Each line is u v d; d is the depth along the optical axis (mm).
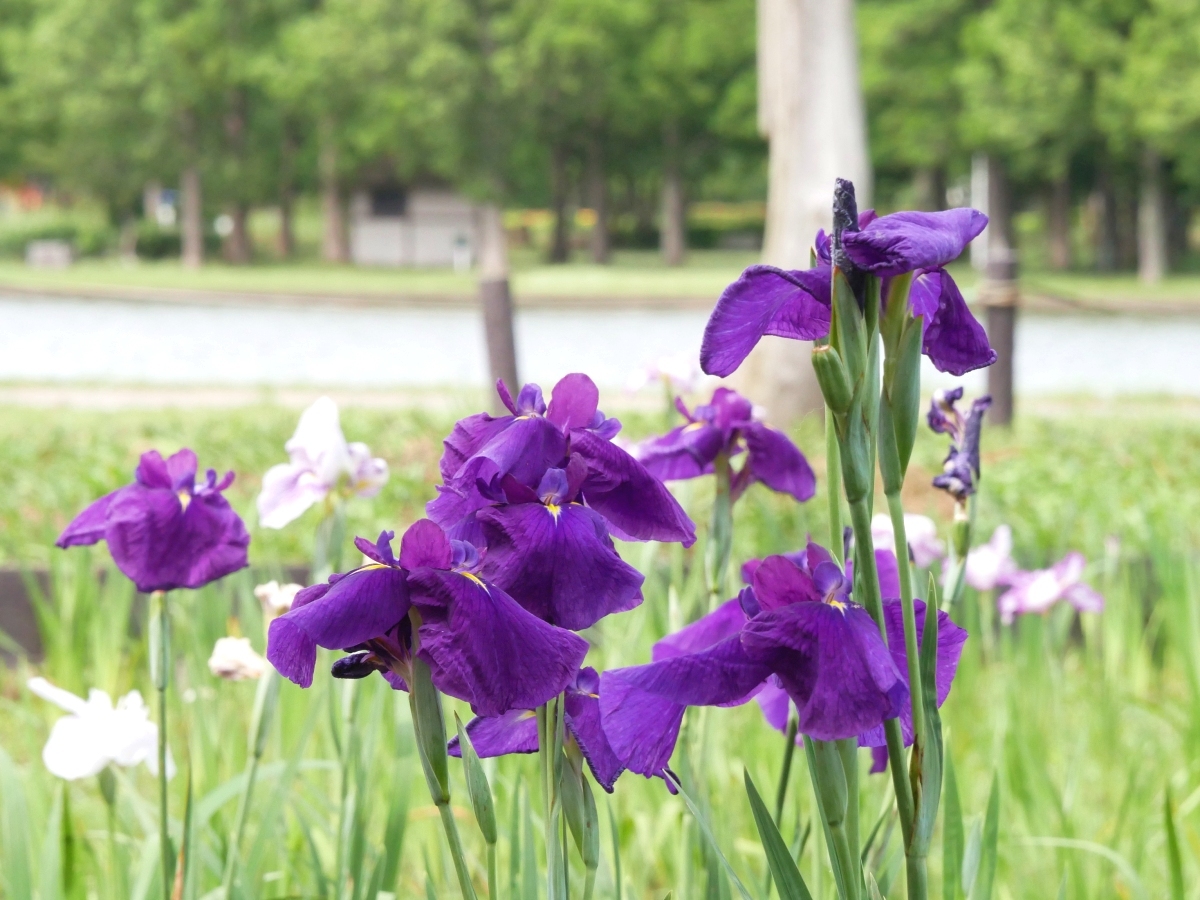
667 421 3361
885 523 2115
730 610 1463
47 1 40531
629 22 36125
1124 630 4242
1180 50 30109
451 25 35125
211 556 1801
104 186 42750
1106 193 39594
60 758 1890
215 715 3002
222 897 2096
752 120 38156
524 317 23172
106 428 9062
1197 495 6684
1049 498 6496
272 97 39125
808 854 2158
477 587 1128
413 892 2693
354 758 2115
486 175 37188
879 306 1157
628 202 59375
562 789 1252
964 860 1488
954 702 3457
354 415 9320
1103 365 16375
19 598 4812
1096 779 3418
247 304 27234
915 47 35000
